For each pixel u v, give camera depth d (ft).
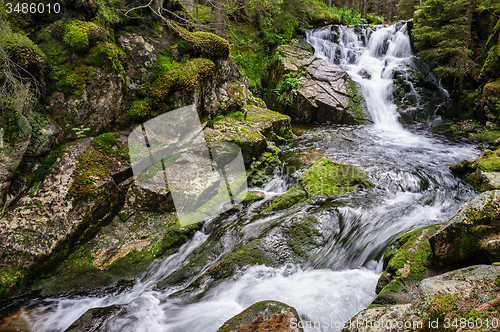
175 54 15.38
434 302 5.34
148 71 13.82
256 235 10.99
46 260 9.36
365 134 25.35
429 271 8.14
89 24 11.36
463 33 28.73
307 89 29.63
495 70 25.55
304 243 10.53
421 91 30.55
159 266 10.55
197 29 20.44
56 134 10.57
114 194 11.23
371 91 30.66
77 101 11.09
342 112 28.71
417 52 33.55
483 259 7.44
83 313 8.31
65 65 10.91
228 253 10.56
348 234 11.03
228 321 6.53
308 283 9.12
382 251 10.37
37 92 10.16
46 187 10.11
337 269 9.98
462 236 7.64
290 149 20.47
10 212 9.47
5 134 9.18
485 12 29.76
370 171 15.78
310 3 43.09
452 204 13.17
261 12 33.81
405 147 21.56
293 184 15.28
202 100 16.15
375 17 63.16
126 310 8.05
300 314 7.72
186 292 8.84
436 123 28.07
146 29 14.73
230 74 19.44
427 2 30.86
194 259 10.59
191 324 7.55
